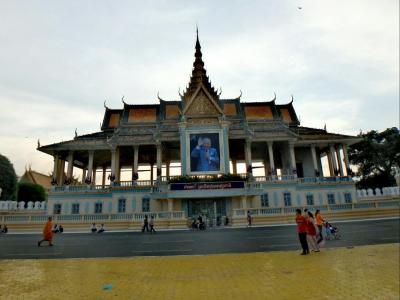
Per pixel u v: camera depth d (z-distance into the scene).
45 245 22.53
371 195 50.94
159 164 49.53
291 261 13.48
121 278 11.06
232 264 13.34
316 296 8.16
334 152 53.28
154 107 58.44
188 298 8.35
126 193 47.47
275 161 59.91
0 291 9.42
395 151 64.69
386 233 23.17
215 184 42.12
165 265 13.64
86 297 8.63
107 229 37.69
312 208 39.47
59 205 48.09
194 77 59.41
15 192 53.03
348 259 13.42
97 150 54.00
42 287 9.88
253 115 57.69
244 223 37.97
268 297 8.20
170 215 38.50
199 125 48.28
